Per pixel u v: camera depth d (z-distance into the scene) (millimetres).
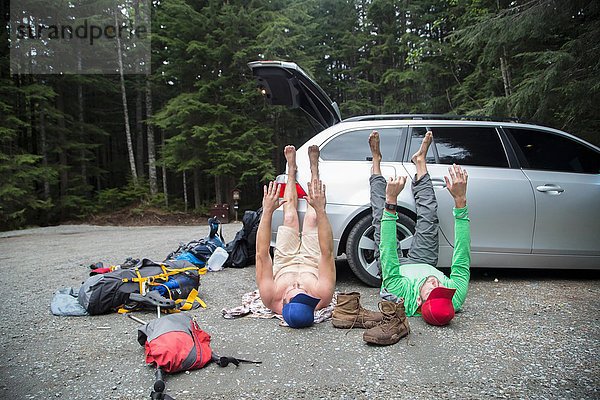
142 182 20688
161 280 3629
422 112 17516
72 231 12938
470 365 2344
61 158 19375
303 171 4250
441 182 4160
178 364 2285
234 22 17609
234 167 17875
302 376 2246
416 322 3096
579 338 2717
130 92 23797
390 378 2207
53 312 3498
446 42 16125
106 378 2297
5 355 2641
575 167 4371
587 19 7102
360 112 21859
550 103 7074
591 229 4203
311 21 22562
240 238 5391
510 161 4324
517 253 4184
